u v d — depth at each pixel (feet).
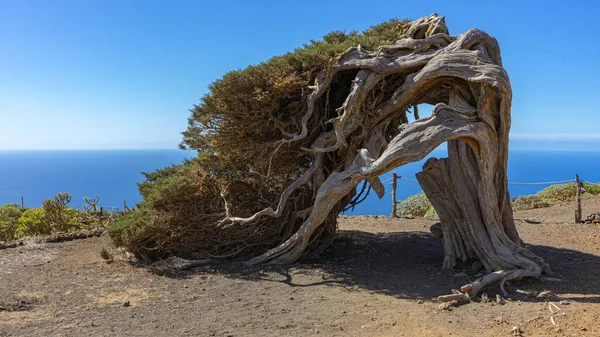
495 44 27.17
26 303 22.27
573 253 32.35
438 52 27.12
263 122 30.14
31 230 47.57
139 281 26.50
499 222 26.78
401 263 30.30
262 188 33.27
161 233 30.94
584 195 62.85
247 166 32.86
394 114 29.89
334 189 28.14
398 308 21.18
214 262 31.04
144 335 17.97
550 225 44.16
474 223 26.71
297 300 22.67
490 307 21.04
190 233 31.42
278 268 28.91
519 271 24.14
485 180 26.32
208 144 32.48
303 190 32.83
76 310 21.25
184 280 26.76
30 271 28.86
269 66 29.45
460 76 25.91
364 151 27.63
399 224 47.65
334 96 32.07
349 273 27.81
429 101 30.60
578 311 19.97
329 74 29.19
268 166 31.63
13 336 17.79
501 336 17.53
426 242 37.55
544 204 60.39
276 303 22.22
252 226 32.01
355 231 42.91
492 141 26.20
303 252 31.48
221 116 30.14
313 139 31.94
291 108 30.76
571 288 23.67
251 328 18.74
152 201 32.01
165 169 39.04
